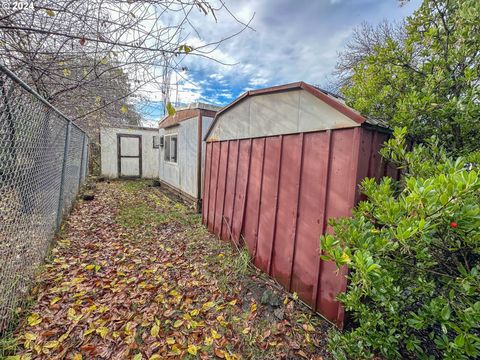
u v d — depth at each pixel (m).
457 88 2.08
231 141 3.73
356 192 1.96
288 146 2.65
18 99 1.91
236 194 3.60
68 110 4.00
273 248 2.85
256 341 1.92
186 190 6.75
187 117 6.56
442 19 2.23
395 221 1.36
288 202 2.65
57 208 3.38
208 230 4.43
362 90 2.71
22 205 2.10
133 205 5.78
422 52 2.40
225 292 2.52
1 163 1.79
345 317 2.03
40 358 1.57
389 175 2.26
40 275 2.40
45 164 2.65
